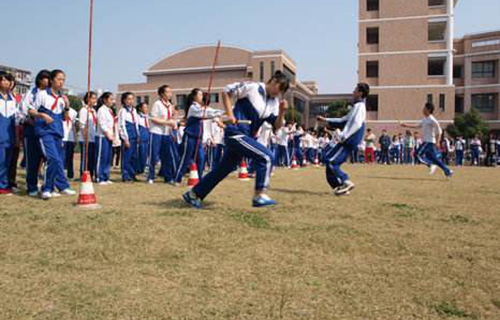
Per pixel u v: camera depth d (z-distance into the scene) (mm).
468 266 2713
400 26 30484
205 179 4586
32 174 5656
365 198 5617
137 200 5160
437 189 6914
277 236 3385
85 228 3553
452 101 29750
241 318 1952
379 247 3123
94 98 8086
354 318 1965
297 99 38469
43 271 2555
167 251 2965
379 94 30938
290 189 6641
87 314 1979
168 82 45500
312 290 2291
